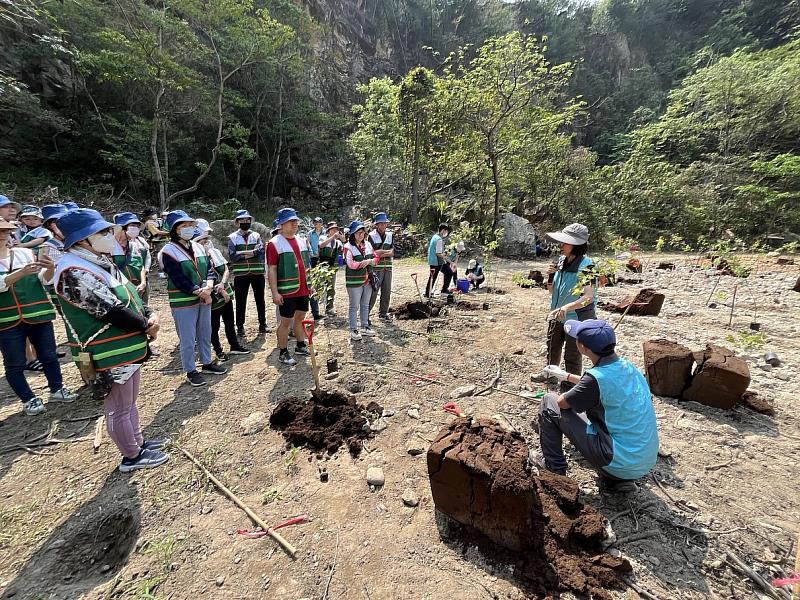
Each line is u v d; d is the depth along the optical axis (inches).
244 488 105.7
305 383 165.5
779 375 176.6
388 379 169.8
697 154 920.9
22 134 541.0
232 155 725.3
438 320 257.4
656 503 99.6
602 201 792.9
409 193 765.9
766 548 86.3
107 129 598.5
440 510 93.0
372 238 248.1
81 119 600.7
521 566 80.4
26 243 165.3
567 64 623.8
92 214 93.1
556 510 88.5
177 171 678.5
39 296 141.0
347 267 209.6
